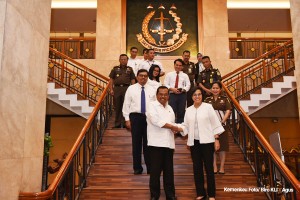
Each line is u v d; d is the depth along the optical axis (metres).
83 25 15.09
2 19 2.78
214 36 11.44
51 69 9.75
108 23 11.56
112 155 5.98
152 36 11.52
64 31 15.85
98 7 11.68
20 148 3.03
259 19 14.30
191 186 5.04
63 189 3.89
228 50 11.36
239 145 6.22
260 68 9.95
